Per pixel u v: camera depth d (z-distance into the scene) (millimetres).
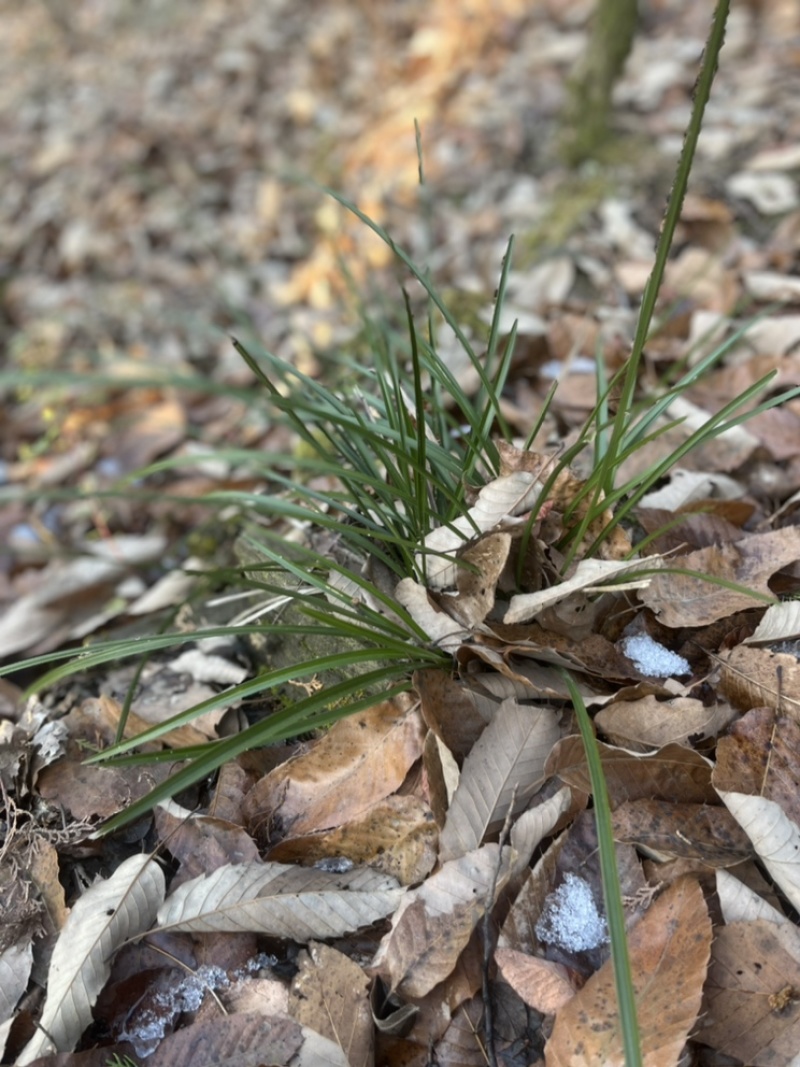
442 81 1371
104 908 394
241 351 372
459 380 702
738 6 1332
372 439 390
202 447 891
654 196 943
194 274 1300
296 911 385
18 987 386
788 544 450
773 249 797
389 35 1642
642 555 466
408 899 381
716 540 486
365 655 394
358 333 870
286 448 823
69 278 1375
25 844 426
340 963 370
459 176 1183
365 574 463
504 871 376
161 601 647
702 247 843
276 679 372
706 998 344
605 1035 326
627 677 412
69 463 918
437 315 819
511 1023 359
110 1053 365
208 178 1475
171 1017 379
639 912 366
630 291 809
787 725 391
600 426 417
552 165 1117
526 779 399
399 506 511
